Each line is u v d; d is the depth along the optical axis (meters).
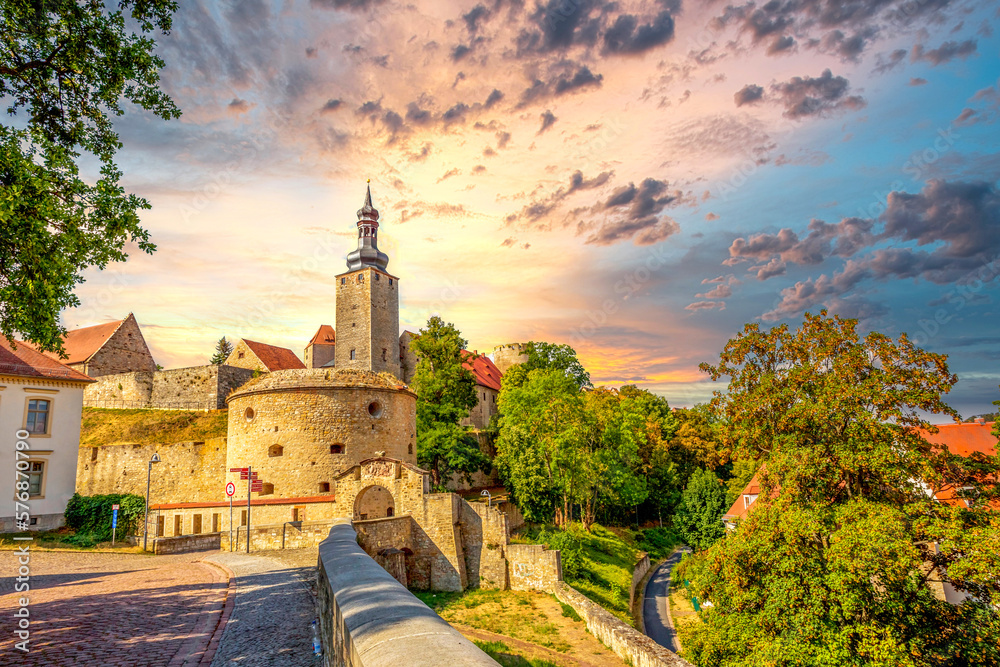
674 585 45.44
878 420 21.91
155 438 53.31
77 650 9.96
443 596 32.06
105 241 14.72
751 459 27.31
